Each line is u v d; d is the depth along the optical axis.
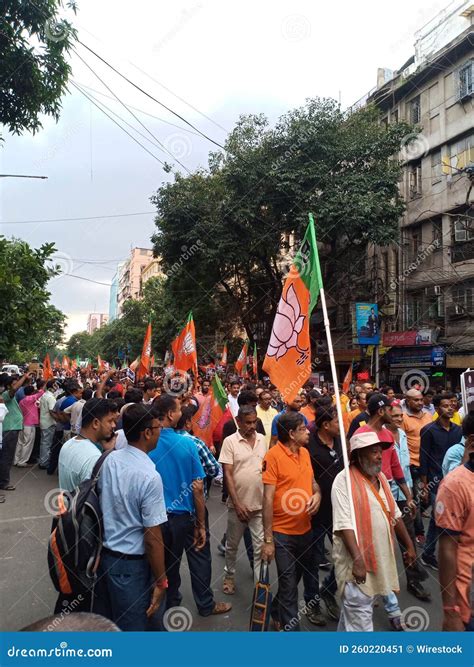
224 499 6.93
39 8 7.57
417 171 21.02
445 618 2.66
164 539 3.72
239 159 18.83
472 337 17.81
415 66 21.27
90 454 3.43
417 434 6.21
